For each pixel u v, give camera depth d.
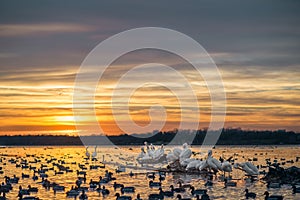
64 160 168.88
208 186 95.19
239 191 89.25
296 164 140.00
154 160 131.25
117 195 84.38
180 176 111.38
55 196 86.62
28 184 104.00
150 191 91.12
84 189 93.31
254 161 153.12
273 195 82.94
